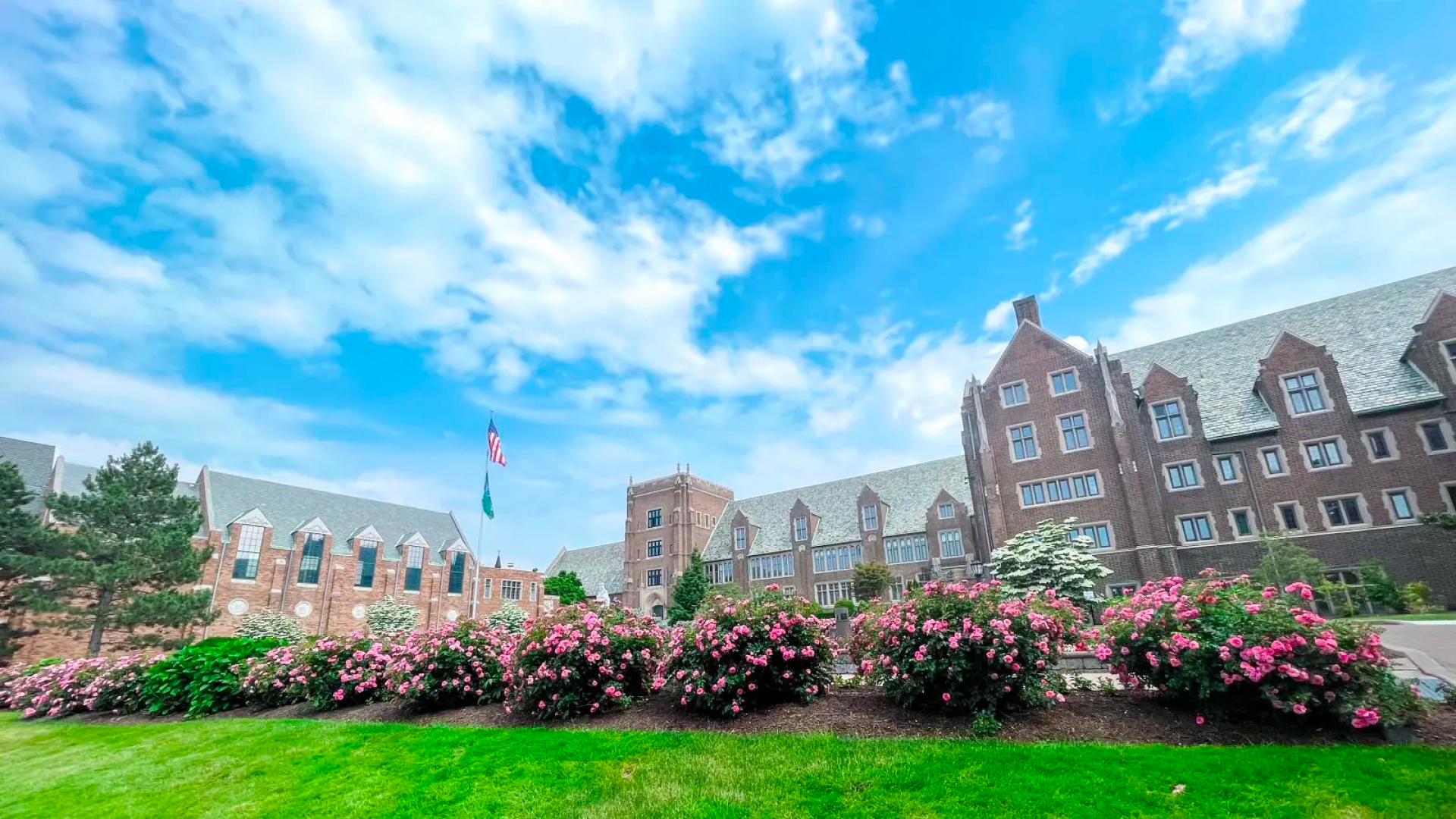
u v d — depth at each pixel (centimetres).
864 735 964
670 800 780
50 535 3834
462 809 828
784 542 6544
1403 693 809
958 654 968
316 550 6144
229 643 1944
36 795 1067
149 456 4459
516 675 1284
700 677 1137
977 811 671
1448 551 2794
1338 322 3519
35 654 4209
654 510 7744
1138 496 3450
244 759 1155
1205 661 882
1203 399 3634
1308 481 3150
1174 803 651
